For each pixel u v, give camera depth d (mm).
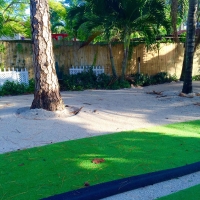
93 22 11211
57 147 4750
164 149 4668
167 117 6910
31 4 6555
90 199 3156
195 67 15336
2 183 3469
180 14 10727
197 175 3805
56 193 3229
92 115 6906
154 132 5641
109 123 6316
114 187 3340
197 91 10211
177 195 3244
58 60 12625
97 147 4762
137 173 3754
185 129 5863
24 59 11898
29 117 6504
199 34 13945
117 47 13500
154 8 11219
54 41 12484
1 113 6930
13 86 10594
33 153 4465
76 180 3555
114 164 4055
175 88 11656
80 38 13953
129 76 12961
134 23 11578
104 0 11273
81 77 12086
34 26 6605
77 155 4395
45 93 6770
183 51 15367
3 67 11469
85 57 13070
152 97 9547
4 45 11398
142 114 7184
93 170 3848
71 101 8695
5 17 15211
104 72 13367
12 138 5227
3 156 4336
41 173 3748
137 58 14031
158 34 12969
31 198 3113
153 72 14602
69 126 6016
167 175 3674
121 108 7809
